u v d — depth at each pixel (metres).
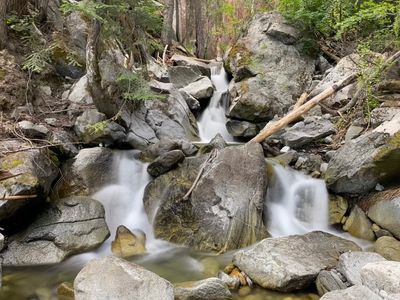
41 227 4.14
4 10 5.77
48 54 6.07
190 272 3.75
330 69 7.16
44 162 4.53
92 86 5.38
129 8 5.08
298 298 3.25
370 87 5.35
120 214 4.83
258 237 4.27
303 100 6.48
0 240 3.55
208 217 4.40
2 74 5.33
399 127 4.29
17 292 3.35
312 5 7.38
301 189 4.99
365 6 6.76
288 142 5.74
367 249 4.05
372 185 4.56
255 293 3.34
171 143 5.45
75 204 4.40
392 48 6.02
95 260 3.29
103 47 5.50
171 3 10.88
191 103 7.59
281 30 7.68
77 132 5.40
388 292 2.54
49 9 6.87
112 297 2.83
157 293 2.94
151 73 7.46
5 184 3.80
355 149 4.61
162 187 4.86
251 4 11.35
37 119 5.36
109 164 5.18
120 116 5.68
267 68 7.37
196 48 12.47
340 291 2.86
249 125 6.88
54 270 3.76
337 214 4.66
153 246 4.38
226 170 4.73
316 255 3.65
